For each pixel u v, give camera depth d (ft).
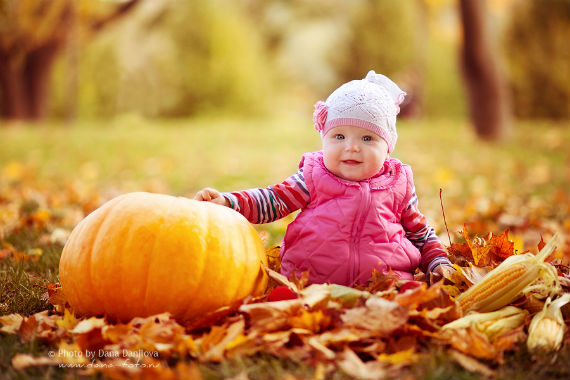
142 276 7.23
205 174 28.68
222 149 39.78
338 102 8.50
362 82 8.70
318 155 9.02
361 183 8.48
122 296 7.27
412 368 6.30
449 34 78.33
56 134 43.65
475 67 42.06
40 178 26.53
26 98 62.08
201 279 7.33
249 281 7.73
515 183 25.55
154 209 7.55
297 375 6.10
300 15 119.96
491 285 7.48
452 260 9.13
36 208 17.85
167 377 5.79
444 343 6.77
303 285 7.59
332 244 8.24
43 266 11.03
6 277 10.09
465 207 19.13
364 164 8.39
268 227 15.49
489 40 41.78
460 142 42.06
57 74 79.87
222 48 74.33
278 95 100.94
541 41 62.64
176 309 7.30
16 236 13.78
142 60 77.25
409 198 8.78
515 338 6.99
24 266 11.07
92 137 42.96
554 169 29.78
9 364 6.52
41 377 6.23
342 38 90.33
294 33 117.19
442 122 68.69
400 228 8.63
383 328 6.66
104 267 7.30
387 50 79.56
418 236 9.05
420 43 70.23
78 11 58.03
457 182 25.70
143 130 51.44
